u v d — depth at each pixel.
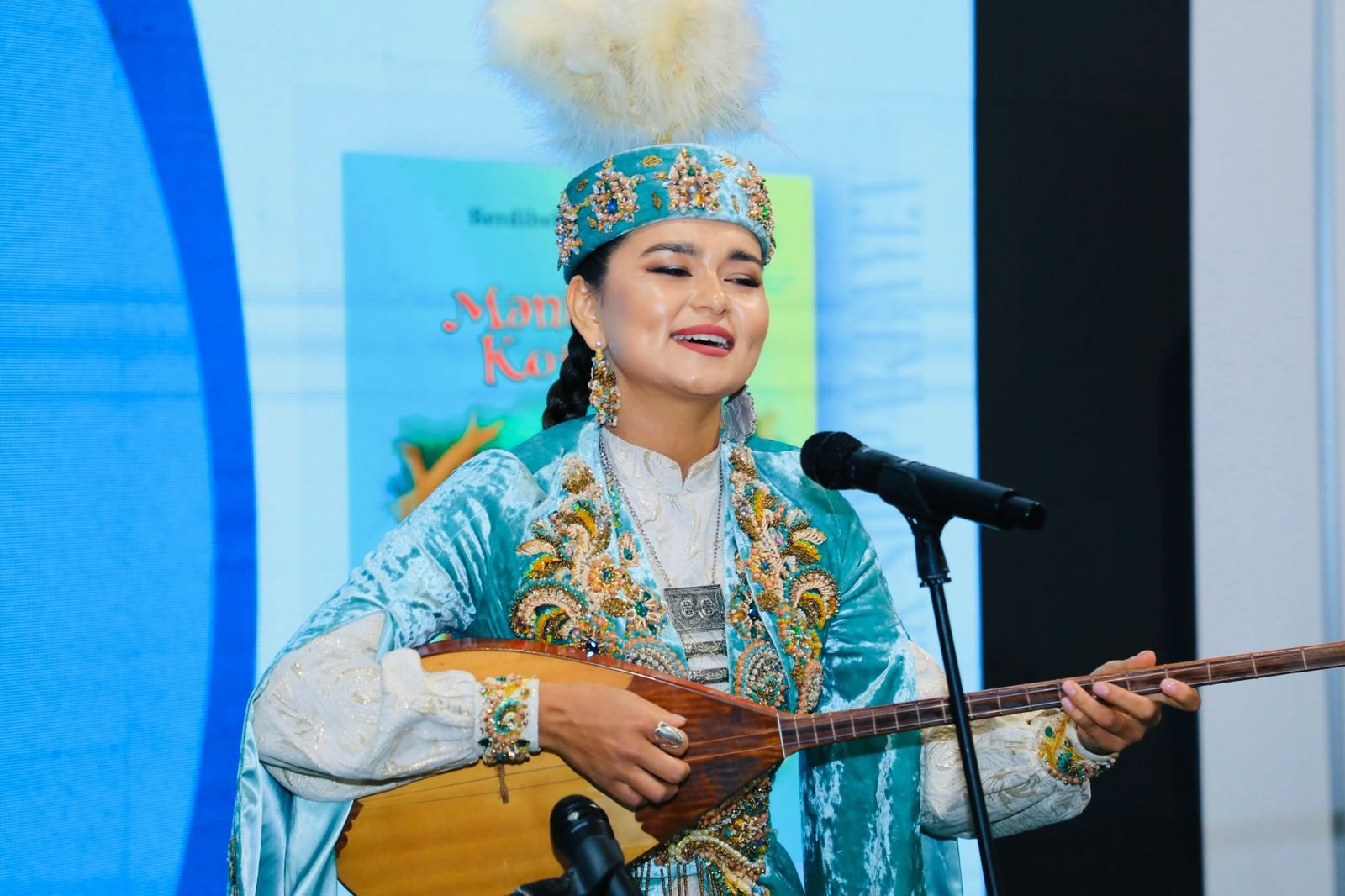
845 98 4.21
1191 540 4.62
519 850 2.47
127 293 3.46
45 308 3.37
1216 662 2.46
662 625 2.49
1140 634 4.55
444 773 2.44
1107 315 4.54
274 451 3.61
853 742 2.71
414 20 3.78
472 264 3.84
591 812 1.86
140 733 3.42
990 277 4.40
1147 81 4.57
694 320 2.47
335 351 3.68
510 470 2.59
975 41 4.39
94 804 3.37
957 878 2.88
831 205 4.19
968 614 4.34
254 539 3.58
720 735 2.42
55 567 3.35
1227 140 4.66
